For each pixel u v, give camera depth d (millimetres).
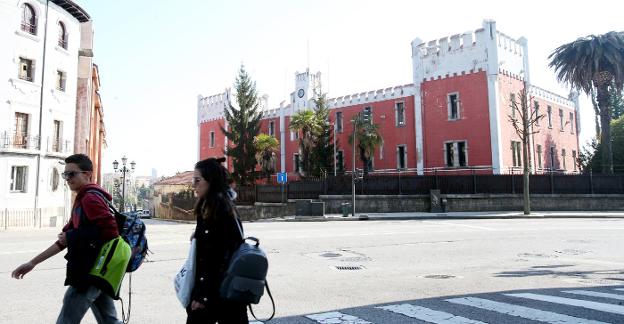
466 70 34219
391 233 16312
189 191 42344
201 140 55188
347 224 21391
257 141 44094
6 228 24141
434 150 35656
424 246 12812
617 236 14875
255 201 32969
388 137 39156
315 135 40688
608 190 29875
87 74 31156
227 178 2922
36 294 6906
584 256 10938
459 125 34250
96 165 41156
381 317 5457
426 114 36344
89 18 31078
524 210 26625
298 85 47031
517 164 34031
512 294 6801
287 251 12016
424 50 36969
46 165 26953
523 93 28562
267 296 6816
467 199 29672
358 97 41906
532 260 10383
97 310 3680
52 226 27266
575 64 32656
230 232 2746
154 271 9023
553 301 6230
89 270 3295
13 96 25219
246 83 44156
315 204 26688
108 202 3570
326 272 9023
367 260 10531
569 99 44938
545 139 38562
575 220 22609
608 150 31422
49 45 27516
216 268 2684
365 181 30000
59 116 28359
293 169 46875
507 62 34250
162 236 16891
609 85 31906
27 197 25625
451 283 7793
